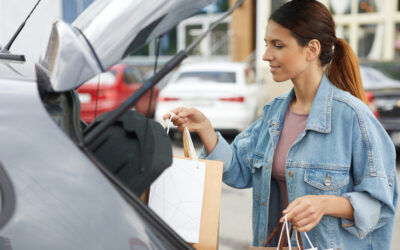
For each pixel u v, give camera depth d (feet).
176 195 4.13
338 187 4.51
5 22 22.22
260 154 5.34
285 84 31.71
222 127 23.45
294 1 4.66
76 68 2.95
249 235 12.31
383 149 4.58
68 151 3.02
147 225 3.03
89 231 2.86
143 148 3.51
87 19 3.92
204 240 4.03
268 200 5.14
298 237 4.20
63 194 2.91
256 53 40.55
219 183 4.26
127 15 3.51
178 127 5.34
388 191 4.40
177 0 3.43
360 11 41.24
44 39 3.92
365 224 4.35
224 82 23.95
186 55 3.43
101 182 2.99
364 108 4.62
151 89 3.45
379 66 22.56
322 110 4.67
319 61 4.82
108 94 22.79
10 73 3.55
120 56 3.34
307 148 4.70
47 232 2.82
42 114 3.11
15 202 2.86
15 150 2.97
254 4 45.27
